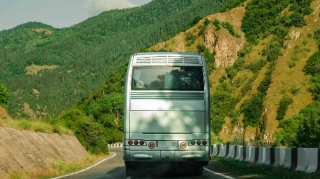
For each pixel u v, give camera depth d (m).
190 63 15.68
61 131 36.22
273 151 19.84
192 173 17.31
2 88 96.56
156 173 18.22
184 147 15.23
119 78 193.25
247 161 24.83
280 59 154.25
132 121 15.30
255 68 167.50
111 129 117.12
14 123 24.31
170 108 15.33
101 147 51.44
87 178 16.83
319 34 154.75
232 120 141.25
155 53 15.84
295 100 127.62
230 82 170.12
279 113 126.25
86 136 50.06
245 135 133.50
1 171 17.03
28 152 21.92
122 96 122.81
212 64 191.75
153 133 15.25
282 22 187.75
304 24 166.00
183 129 15.29
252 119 136.00
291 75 139.00
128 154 15.23
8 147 19.92
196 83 15.54
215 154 37.78
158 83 15.47
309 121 33.34
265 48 174.88
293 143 33.69
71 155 32.50
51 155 25.69
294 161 16.78
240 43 195.38
